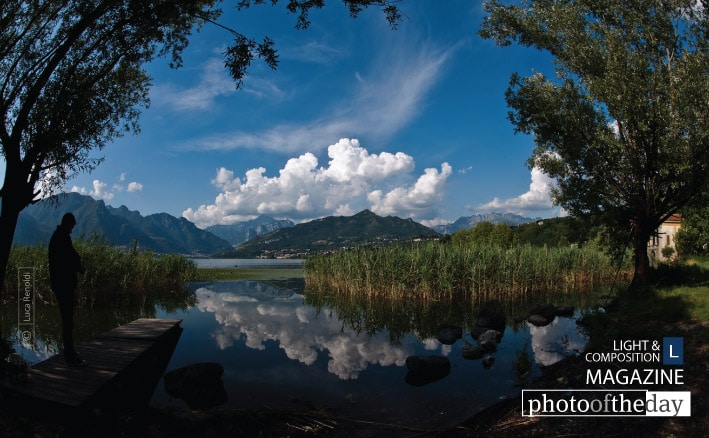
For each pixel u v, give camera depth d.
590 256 27.28
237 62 7.21
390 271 19.81
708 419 5.03
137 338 9.70
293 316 15.91
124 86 9.60
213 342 11.58
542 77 15.57
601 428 5.26
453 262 19.86
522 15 15.52
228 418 5.97
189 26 9.51
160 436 5.23
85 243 17.69
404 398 7.32
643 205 14.28
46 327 12.84
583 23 14.17
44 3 7.61
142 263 21.50
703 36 13.38
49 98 7.45
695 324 9.27
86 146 8.40
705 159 12.48
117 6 7.79
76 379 6.38
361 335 12.70
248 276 36.97
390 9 7.00
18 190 6.82
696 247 26.86
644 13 13.93
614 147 13.33
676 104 12.37
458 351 10.78
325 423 6.15
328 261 24.97
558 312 15.93
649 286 13.91
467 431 5.75
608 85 13.07
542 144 16.28
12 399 5.49
